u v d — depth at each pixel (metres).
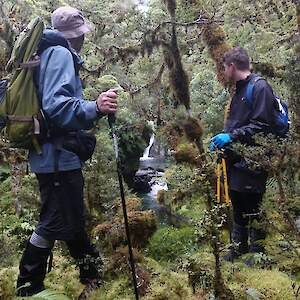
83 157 3.00
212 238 2.76
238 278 3.28
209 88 7.96
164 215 6.09
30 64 2.83
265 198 3.85
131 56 5.90
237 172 3.80
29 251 3.01
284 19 6.37
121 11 6.14
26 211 5.30
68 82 2.79
